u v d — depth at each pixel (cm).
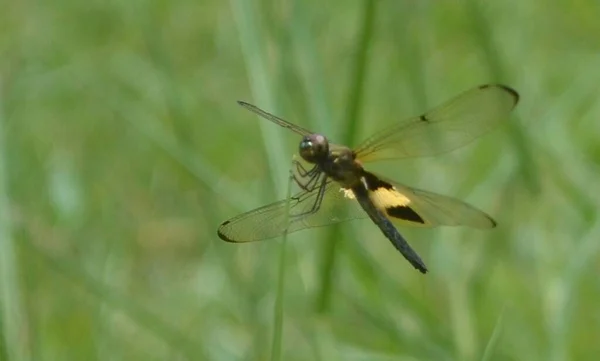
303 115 103
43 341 101
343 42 113
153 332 102
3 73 116
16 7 121
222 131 113
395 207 97
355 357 100
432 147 97
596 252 103
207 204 107
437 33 116
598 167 108
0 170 103
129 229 110
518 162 105
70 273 101
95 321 103
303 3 103
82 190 109
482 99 96
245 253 104
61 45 119
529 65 115
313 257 101
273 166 101
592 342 103
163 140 108
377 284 103
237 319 104
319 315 100
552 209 106
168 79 111
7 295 98
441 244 103
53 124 114
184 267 108
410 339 101
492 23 113
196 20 119
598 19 117
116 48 118
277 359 93
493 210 105
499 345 101
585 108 111
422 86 108
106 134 114
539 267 103
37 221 107
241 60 116
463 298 102
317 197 97
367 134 111
